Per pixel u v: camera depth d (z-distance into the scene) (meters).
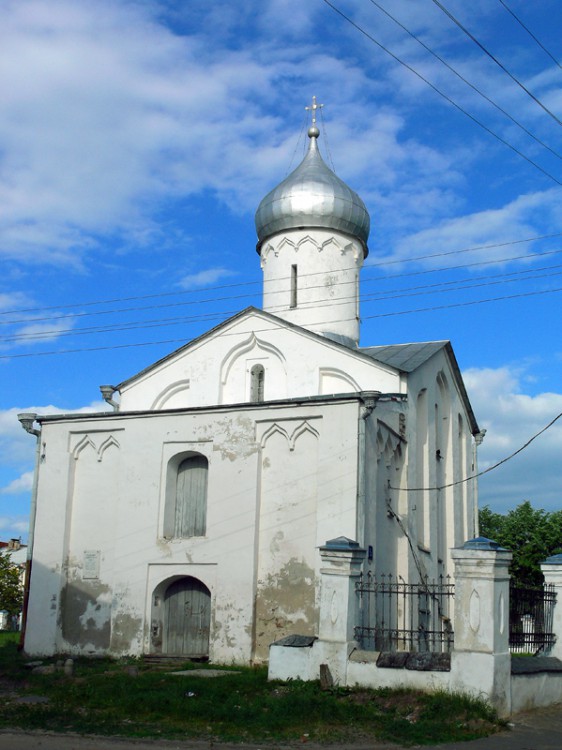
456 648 15.23
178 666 21.66
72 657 23.98
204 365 28.03
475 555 15.40
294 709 14.50
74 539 25.45
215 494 23.66
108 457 25.77
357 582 17.05
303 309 30.67
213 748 12.56
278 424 23.41
